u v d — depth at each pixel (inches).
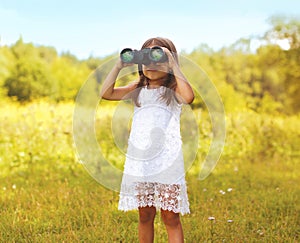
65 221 173.2
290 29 559.2
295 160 329.4
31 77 656.4
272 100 547.8
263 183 246.2
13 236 157.9
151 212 129.6
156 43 126.3
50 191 212.5
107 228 161.5
